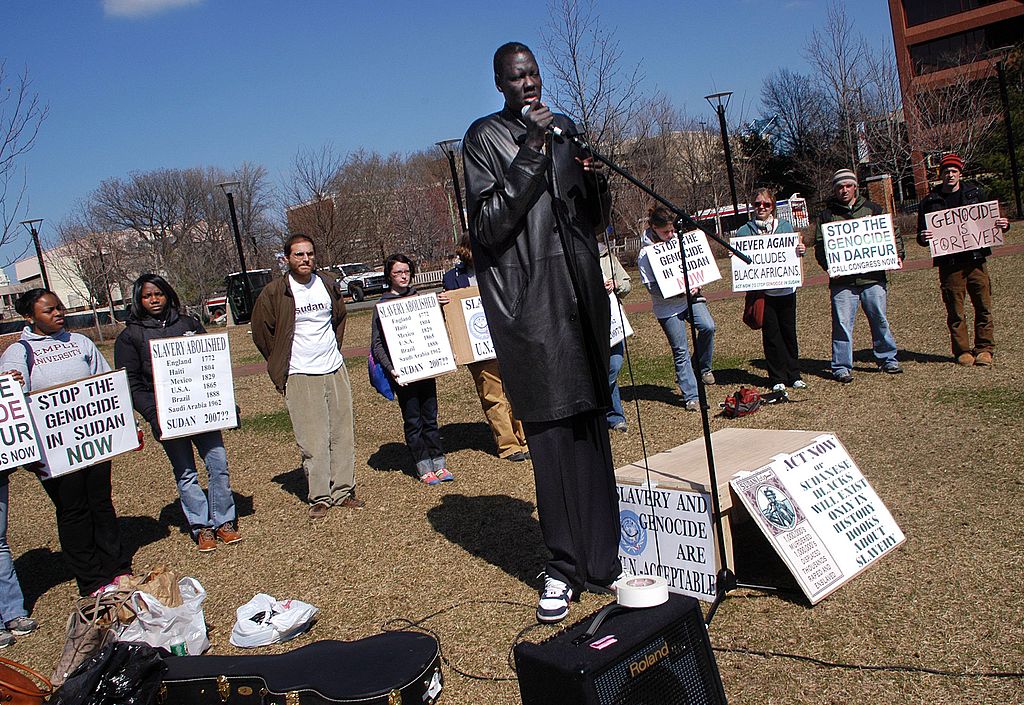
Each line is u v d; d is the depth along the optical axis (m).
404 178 65.00
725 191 41.41
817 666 3.81
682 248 4.12
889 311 12.92
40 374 6.10
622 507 4.98
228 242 57.75
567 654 2.86
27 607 6.12
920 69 47.91
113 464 10.29
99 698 3.76
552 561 4.66
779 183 48.12
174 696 3.86
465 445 8.95
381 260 58.78
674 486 4.66
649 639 2.94
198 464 9.82
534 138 4.27
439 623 4.75
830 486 4.82
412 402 7.59
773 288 8.73
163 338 6.55
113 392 6.20
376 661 3.82
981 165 34.41
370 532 6.50
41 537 7.79
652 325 15.52
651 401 9.57
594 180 4.73
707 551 4.55
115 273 50.59
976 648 3.80
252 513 7.52
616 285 8.29
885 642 3.94
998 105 35.03
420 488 7.50
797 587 4.57
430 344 7.53
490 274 4.62
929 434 6.94
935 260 9.13
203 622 4.91
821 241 9.05
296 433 7.02
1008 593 4.23
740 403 8.40
